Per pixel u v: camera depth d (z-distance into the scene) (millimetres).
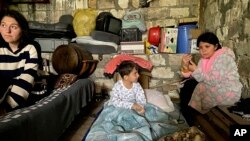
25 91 1586
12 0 3861
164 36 3328
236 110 1590
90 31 3486
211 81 2006
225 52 2018
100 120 1925
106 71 3096
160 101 2367
